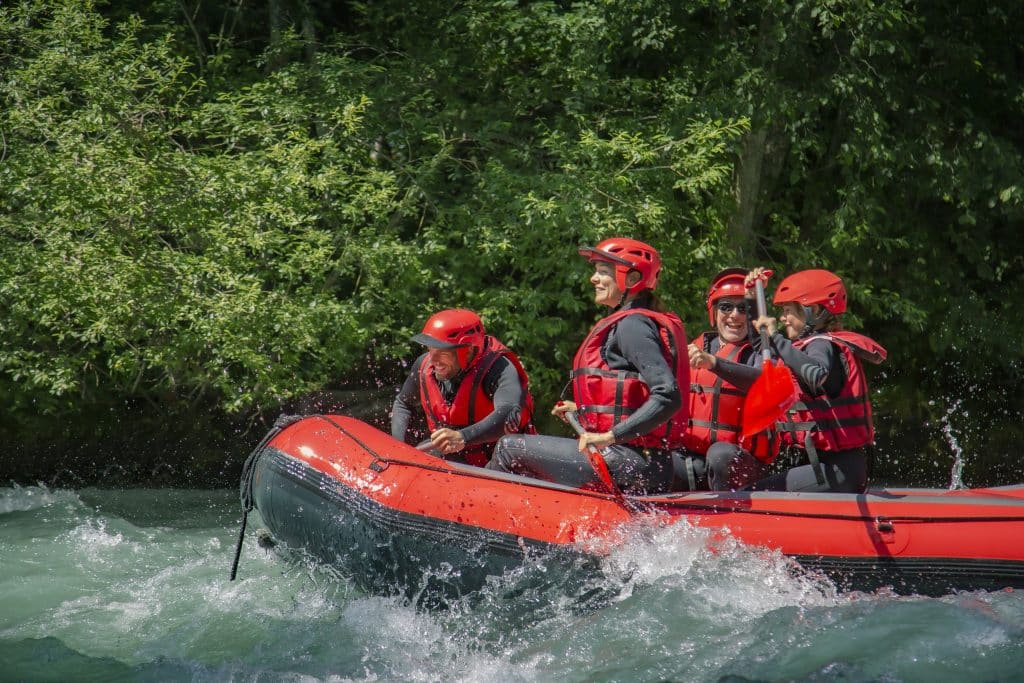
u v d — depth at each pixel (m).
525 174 18.00
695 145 17.16
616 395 7.89
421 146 19.02
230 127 17.17
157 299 14.30
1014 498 8.50
